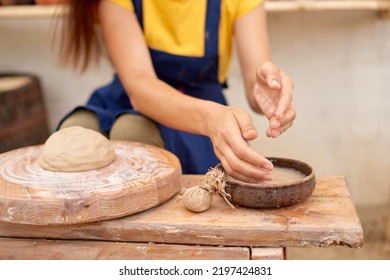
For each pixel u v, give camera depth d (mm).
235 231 1037
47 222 1041
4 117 2615
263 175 1104
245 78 1714
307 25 2680
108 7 1636
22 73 2988
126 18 1624
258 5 1746
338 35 2672
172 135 1616
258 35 1720
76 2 1695
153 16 1716
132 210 1084
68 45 1798
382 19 2604
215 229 1044
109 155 1231
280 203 1084
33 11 2537
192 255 1058
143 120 1540
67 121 1601
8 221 1054
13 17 2842
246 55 1707
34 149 1376
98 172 1184
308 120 2812
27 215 1041
